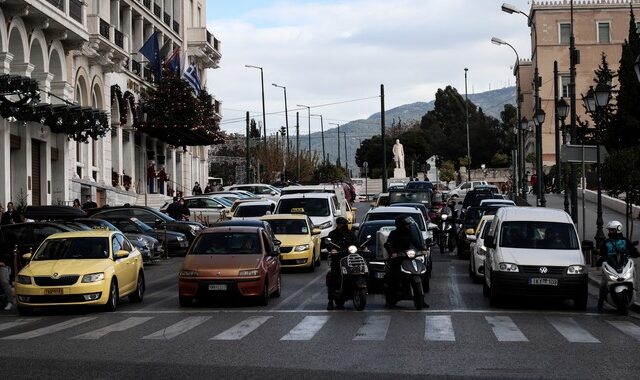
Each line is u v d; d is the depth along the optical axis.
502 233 20.92
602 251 19.36
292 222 30.61
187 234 38.31
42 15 36.50
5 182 34.97
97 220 29.06
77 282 19.34
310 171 104.19
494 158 130.62
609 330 16.27
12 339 15.45
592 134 58.84
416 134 139.50
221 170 116.50
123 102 52.62
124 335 15.77
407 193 49.00
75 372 11.96
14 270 23.88
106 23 46.66
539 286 19.30
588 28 98.81
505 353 13.42
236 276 20.20
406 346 14.14
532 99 105.12
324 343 14.50
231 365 12.38
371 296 22.67
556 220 21.19
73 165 44.88
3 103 32.34
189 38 72.50
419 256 20.17
